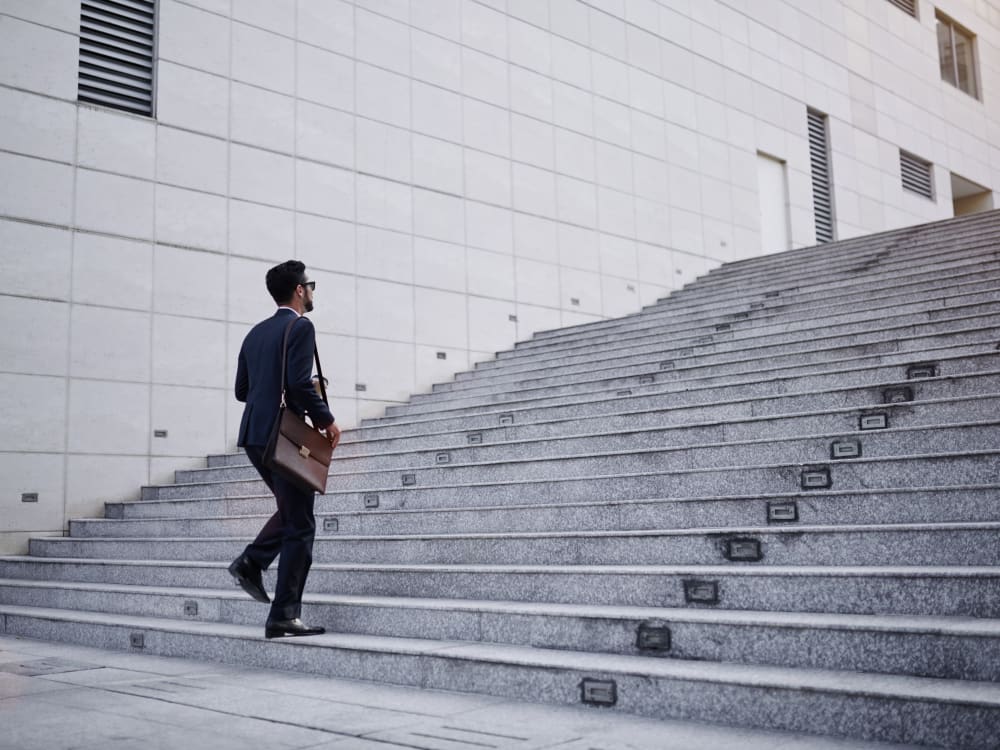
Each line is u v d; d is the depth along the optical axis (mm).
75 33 8859
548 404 8539
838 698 2982
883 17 20734
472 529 5645
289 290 4832
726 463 5438
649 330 10477
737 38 16734
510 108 12719
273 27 10320
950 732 2771
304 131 10414
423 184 11492
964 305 7430
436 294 11406
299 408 4609
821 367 7129
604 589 4230
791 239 17031
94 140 8828
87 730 3293
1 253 8148
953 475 4316
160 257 9117
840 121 18766
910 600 3463
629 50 14641
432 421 8680
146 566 6422
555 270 12891
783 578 3750
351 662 4270
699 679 3266
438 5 12055
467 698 3756
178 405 9070
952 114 22391
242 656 4742
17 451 8055
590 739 3039
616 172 14031
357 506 6734
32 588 6777
